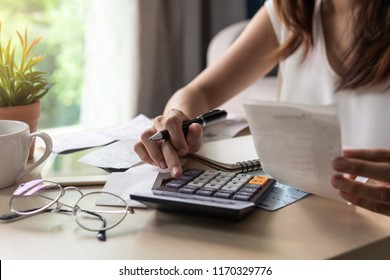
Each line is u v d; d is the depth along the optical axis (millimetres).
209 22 2352
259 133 559
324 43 1058
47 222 559
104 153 794
